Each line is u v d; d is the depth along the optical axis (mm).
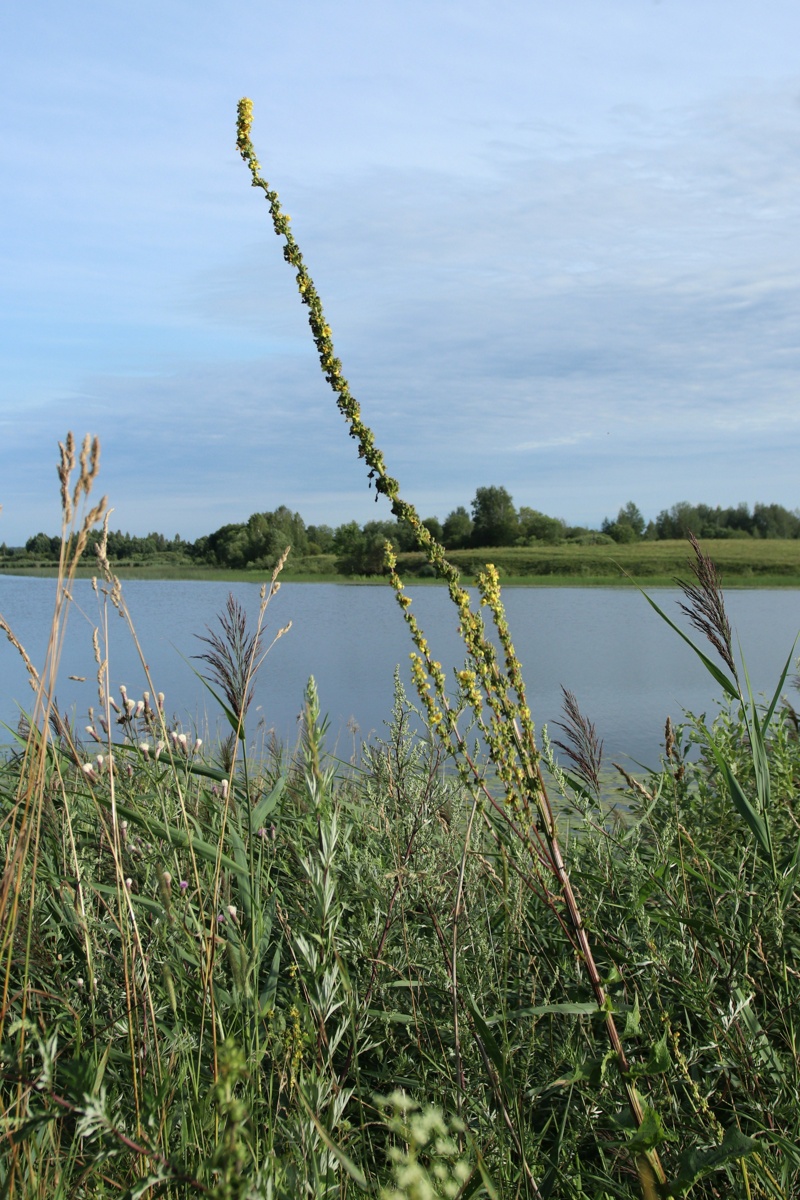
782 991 2631
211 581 69625
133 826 3439
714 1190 2141
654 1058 1809
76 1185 1900
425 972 2797
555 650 21281
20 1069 1750
